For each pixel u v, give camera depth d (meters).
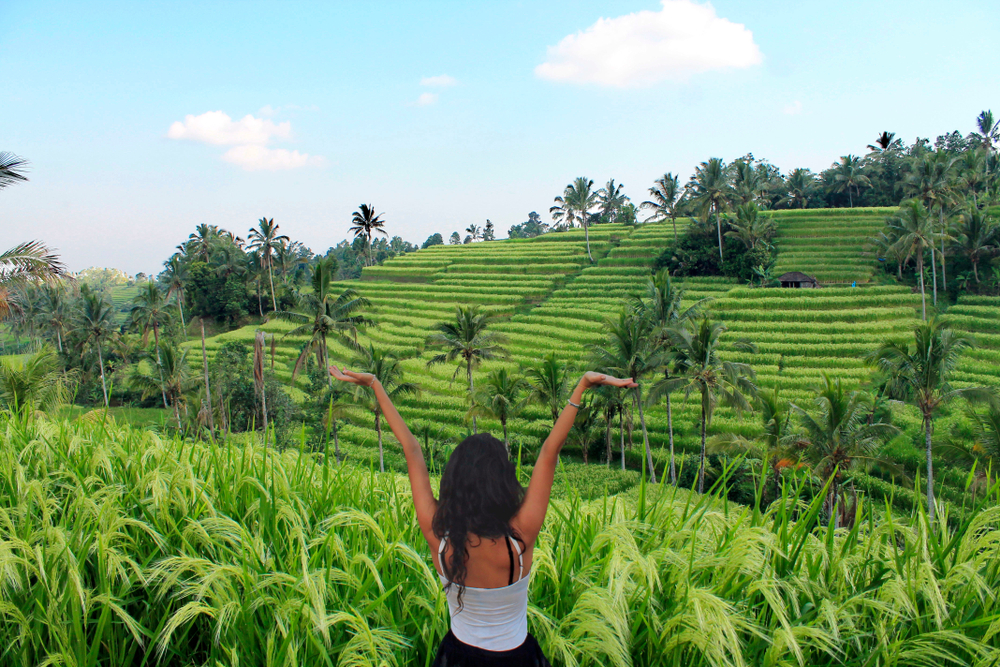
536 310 67.69
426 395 46.81
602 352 32.94
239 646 2.49
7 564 2.53
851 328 53.34
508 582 1.82
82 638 2.35
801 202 96.44
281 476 3.57
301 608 2.34
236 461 3.95
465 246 106.31
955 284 60.44
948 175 64.62
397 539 2.98
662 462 34.41
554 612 2.62
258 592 2.56
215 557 3.05
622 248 83.75
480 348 40.72
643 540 3.04
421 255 101.50
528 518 1.83
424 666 2.47
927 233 55.12
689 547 2.89
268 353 64.38
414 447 2.13
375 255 155.62
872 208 81.00
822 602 2.37
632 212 105.12
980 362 45.91
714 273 74.94
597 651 2.33
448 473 1.88
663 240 85.06
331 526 2.86
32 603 2.63
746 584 2.60
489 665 1.79
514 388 35.34
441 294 77.56
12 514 3.33
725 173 73.62
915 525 3.01
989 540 2.63
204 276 89.44
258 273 91.38
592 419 35.78
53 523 3.49
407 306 76.12
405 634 2.59
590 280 78.19
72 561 2.54
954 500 25.52
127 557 2.67
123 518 2.90
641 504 3.12
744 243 73.81
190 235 100.00
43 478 3.91
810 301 58.59
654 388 29.64
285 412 38.59
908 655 2.22
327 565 2.82
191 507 3.44
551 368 34.84
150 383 35.75
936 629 2.42
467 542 1.78
